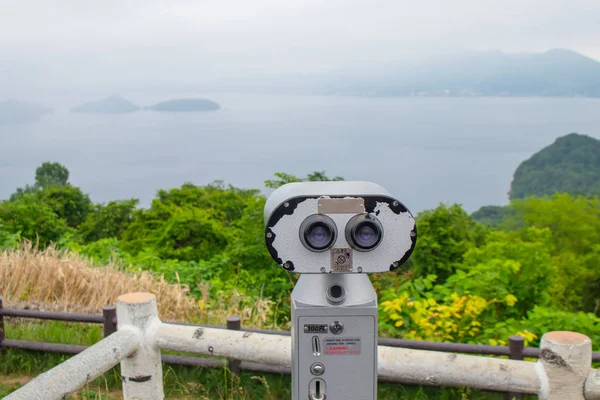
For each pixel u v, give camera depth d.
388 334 6.02
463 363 3.63
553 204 26.02
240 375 5.09
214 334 3.85
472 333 5.95
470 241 12.91
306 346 2.78
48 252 8.37
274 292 9.02
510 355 4.51
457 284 6.98
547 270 8.10
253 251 9.91
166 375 5.16
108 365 3.48
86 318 5.35
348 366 2.80
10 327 6.35
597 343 5.75
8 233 10.66
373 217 2.65
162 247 14.36
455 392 4.89
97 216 22.72
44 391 2.95
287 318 7.88
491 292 6.79
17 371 5.47
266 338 3.84
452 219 12.59
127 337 3.71
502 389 3.57
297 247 2.64
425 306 6.14
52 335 6.14
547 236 18.66
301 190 2.71
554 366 3.39
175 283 8.65
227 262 9.95
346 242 2.65
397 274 12.51
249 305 7.84
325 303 2.77
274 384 5.02
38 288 7.28
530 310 7.36
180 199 22.23
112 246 11.29
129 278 7.85
